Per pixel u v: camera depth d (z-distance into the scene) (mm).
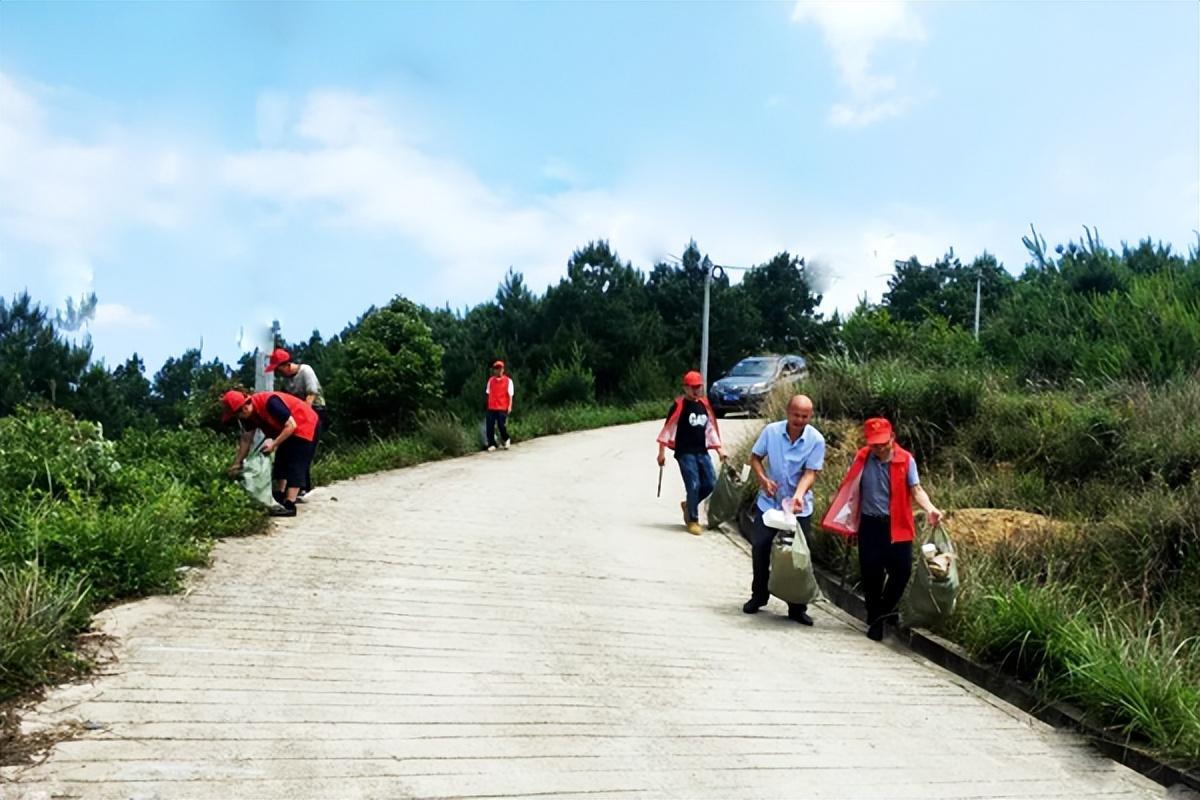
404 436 22922
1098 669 6008
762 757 4906
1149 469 10461
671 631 7160
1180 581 8062
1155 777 5273
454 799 4051
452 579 7969
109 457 8695
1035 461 11852
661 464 11430
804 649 7121
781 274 46156
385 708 4996
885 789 4680
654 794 4316
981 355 16859
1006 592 7434
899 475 7605
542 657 6141
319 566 7965
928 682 6668
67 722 4438
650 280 44219
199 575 7297
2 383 27188
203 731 4480
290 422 9688
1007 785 4965
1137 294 15727
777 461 8023
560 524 11133
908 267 49375
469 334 39375
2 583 5539
